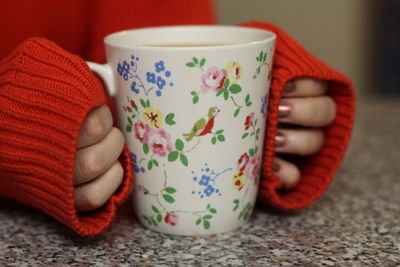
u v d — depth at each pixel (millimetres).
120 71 357
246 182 373
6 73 365
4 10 512
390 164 492
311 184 416
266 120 382
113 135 355
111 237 374
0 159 360
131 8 525
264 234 375
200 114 348
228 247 359
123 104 363
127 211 410
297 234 373
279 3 1215
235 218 377
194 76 342
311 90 396
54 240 372
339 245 357
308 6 1223
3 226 391
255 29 396
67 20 533
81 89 338
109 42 366
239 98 352
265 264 338
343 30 1231
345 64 1254
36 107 344
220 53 340
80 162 345
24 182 358
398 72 1195
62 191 339
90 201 353
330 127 419
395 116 629
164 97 347
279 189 422
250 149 368
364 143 549
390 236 367
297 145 403
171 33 413
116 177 360
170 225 373
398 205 412
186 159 356
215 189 364
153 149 360
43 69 351
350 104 408
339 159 410
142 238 372
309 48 1249
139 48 343
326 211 406
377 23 1207
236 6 1216
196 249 357
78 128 328
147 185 370
